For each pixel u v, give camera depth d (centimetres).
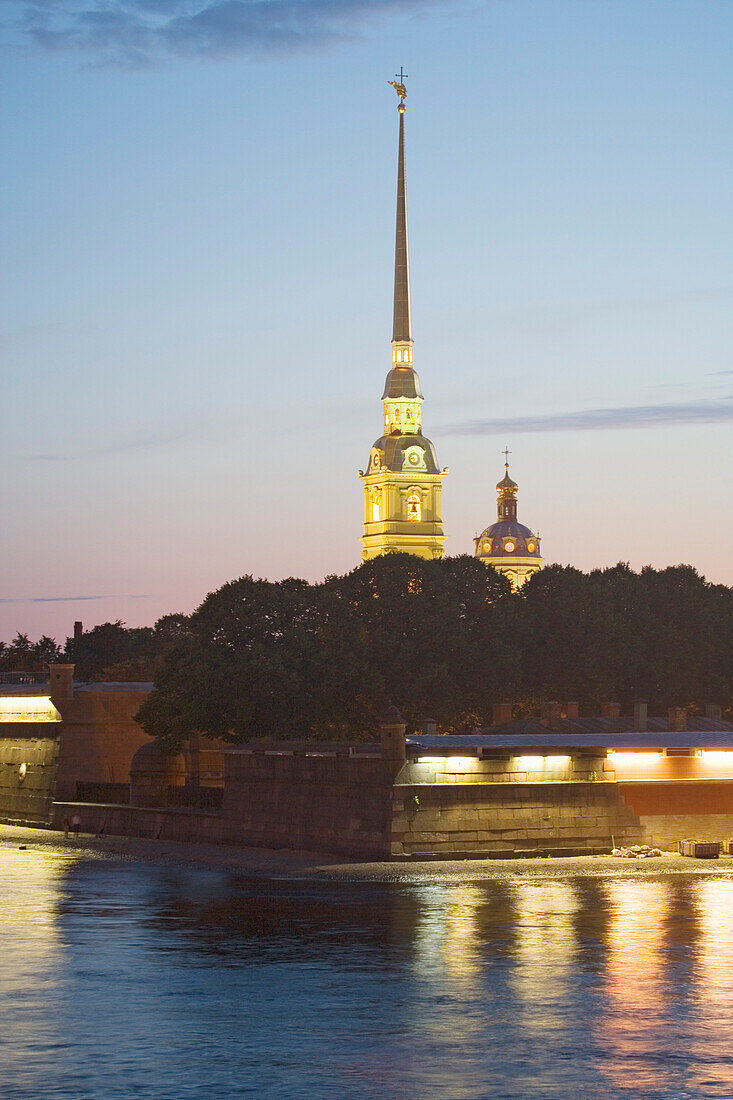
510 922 16025
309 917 16562
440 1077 10331
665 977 13225
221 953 14500
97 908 17525
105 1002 12456
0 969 13825
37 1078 10338
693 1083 10212
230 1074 10412
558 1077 10338
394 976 13338
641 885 18862
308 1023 11712
